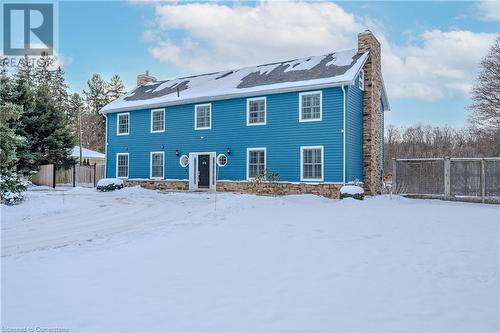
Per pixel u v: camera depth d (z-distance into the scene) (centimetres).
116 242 834
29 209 1382
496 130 3212
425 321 376
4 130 1434
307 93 1930
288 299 440
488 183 1598
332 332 351
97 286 501
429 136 4856
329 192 1831
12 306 432
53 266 616
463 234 837
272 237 816
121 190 2342
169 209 1481
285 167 1984
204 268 581
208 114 2288
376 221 1023
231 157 2180
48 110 2942
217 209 1297
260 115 2089
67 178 3388
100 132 5956
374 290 470
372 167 1978
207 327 366
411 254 654
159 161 2489
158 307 421
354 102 1925
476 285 489
